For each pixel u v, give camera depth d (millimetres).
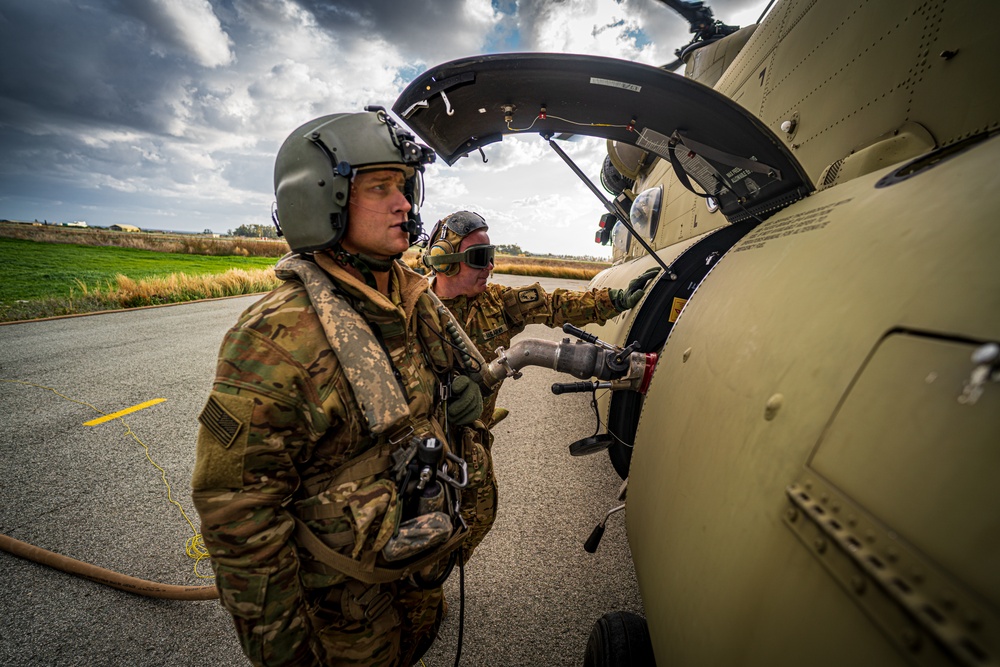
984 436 374
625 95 1208
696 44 3814
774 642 535
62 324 7871
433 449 1025
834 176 1281
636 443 1398
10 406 4137
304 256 1059
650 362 1584
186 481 2934
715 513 750
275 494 891
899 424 459
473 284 2033
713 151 1328
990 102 893
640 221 3824
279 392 860
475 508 1464
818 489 525
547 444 3625
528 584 2096
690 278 2115
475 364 1424
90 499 2729
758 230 1250
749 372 797
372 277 1103
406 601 1320
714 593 688
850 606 446
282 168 1004
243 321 899
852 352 568
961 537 361
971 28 951
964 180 603
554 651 1757
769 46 1919
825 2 1519
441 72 1187
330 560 978
